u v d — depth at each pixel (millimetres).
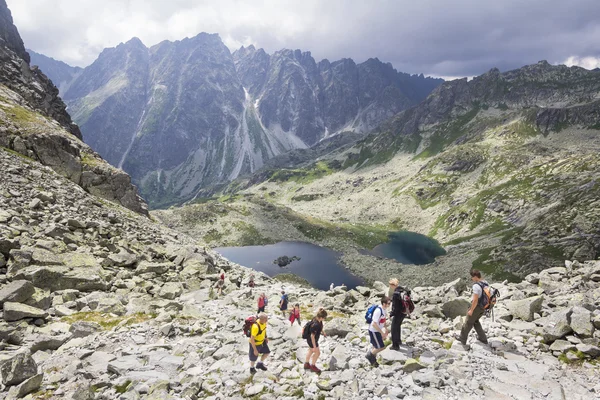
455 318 15578
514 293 17047
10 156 42781
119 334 15109
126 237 33344
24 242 22312
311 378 11180
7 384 10219
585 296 14750
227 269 37156
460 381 10188
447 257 167500
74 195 40969
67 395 10070
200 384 10938
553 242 142625
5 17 118625
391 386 10203
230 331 16250
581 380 10148
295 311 17969
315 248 189125
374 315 11727
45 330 15062
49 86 107188
